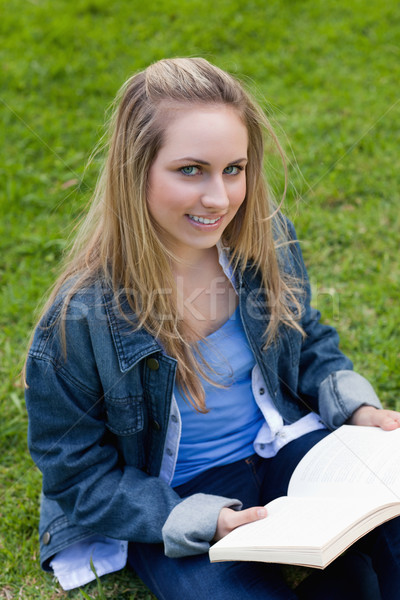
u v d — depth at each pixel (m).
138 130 1.48
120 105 1.54
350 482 1.51
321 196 3.40
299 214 3.26
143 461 1.75
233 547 1.37
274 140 1.68
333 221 3.26
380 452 1.58
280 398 1.82
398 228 3.22
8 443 2.38
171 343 1.61
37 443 1.67
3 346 2.76
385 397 2.42
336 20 4.85
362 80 4.27
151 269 1.56
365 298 2.87
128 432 1.66
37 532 2.04
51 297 1.68
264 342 1.72
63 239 3.20
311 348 1.94
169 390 1.62
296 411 1.88
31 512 2.12
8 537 2.04
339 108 4.02
